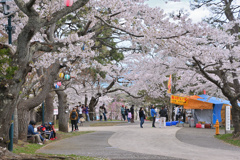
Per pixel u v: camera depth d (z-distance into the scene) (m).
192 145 14.61
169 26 11.56
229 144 15.20
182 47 13.65
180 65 19.64
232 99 17.75
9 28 9.55
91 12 13.05
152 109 27.22
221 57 16.34
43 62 13.69
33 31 8.23
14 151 10.84
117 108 51.91
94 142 15.77
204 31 11.83
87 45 13.58
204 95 29.56
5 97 8.05
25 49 8.30
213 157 10.62
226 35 17.11
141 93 44.12
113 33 17.73
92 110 42.56
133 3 13.03
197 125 27.98
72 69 16.86
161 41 11.99
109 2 12.85
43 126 16.92
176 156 10.80
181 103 28.56
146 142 15.75
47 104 24.02
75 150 12.44
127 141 16.22
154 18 12.45
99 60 23.08
